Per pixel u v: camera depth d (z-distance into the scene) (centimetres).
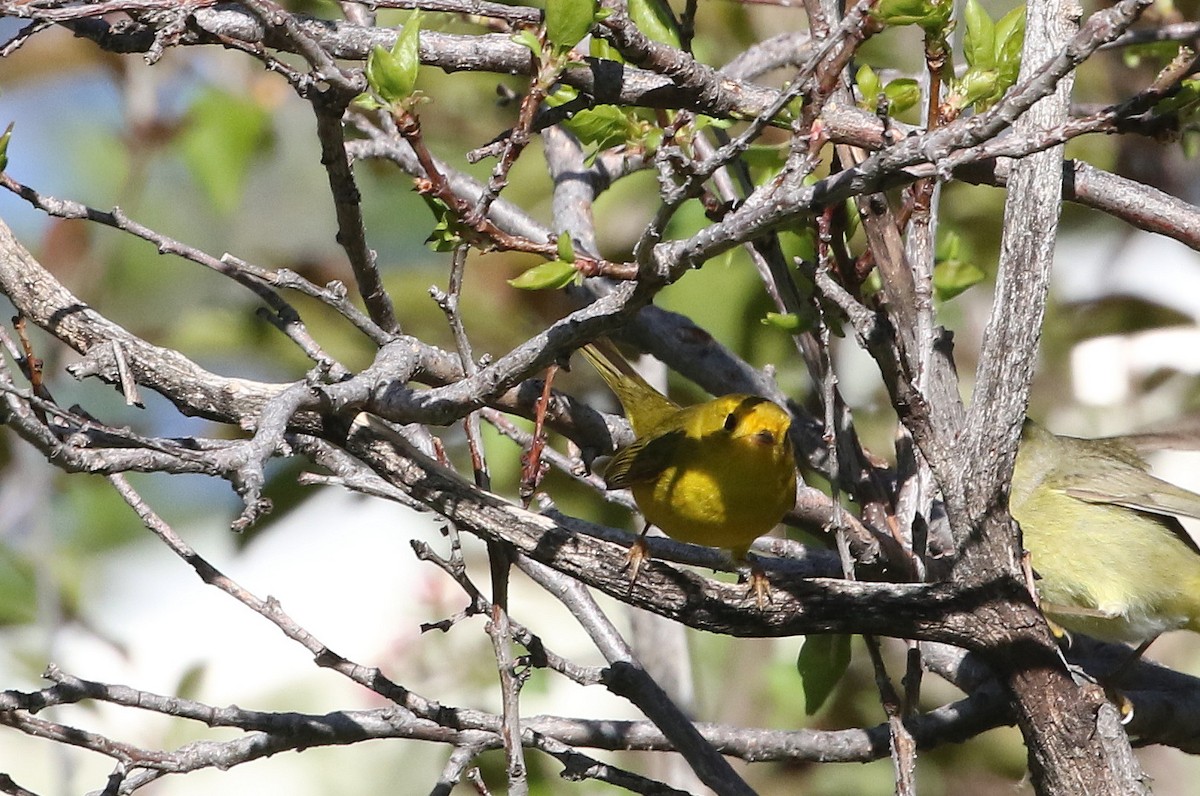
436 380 846
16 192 743
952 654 1021
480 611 773
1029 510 1086
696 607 759
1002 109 595
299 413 767
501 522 761
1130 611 1069
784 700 1327
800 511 1017
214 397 775
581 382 1378
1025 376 722
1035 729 747
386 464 769
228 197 1294
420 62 834
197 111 1300
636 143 913
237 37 788
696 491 880
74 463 543
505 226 1159
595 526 913
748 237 620
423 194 650
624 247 1366
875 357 712
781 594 757
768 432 870
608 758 1314
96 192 1572
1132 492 1069
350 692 1471
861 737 955
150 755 794
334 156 688
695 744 792
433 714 822
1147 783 791
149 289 1493
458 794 1341
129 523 1588
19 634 1402
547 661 796
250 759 819
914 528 829
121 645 1432
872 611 754
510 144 652
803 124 625
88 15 682
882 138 788
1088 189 862
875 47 1361
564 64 654
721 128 974
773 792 1391
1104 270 1573
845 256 853
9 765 1444
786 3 1185
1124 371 1508
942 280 999
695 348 1108
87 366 675
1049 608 1074
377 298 776
